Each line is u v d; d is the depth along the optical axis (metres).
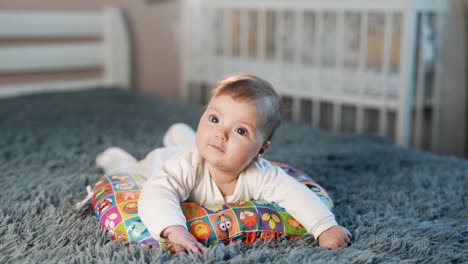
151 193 1.04
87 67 2.98
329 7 2.50
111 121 2.25
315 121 2.67
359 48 2.70
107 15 2.99
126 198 1.13
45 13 2.76
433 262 1.01
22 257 1.00
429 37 2.39
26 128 2.07
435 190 1.48
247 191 1.13
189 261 0.94
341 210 1.28
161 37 3.30
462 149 2.53
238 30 3.14
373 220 1.22
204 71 3.10
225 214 1.07
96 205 1.15
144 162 1.34
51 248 1.04
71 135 2.00
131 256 0.98
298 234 1.11
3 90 2.70
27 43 2.82
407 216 1.29
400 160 1.78
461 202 1.39
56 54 2.83
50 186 1.40
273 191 1.12
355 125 2.83
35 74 2.86
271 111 1.07
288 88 2.73
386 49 2.32
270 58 3.03
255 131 1.03
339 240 1.06
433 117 2.43
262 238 1.08
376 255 1.00
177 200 1.04
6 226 1.13
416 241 1.08
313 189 1.23
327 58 2.86
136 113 2.42
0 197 1.32
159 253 0.98
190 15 3.13
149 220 1.00
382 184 1.54
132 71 3.21
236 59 2.95
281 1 2.70
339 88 2.52
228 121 1.03
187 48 3.18
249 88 1.05
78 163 1.66
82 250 1.04
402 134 2.28
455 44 2.40
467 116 2.55
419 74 2.32
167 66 3.36
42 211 1.23
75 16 2.88
